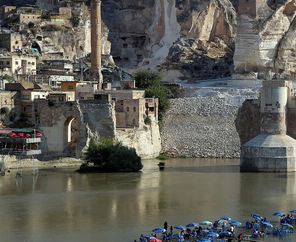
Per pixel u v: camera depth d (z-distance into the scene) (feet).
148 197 522.88
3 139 626.64
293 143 633.20
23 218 465.88
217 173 624.59
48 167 654.94
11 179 592.60
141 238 413.18
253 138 645.92
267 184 570.46
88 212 479.82
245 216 468.75
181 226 434.30
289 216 456.45
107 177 602.85
